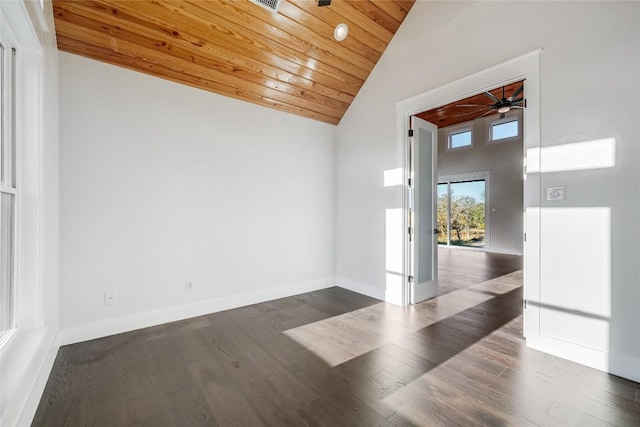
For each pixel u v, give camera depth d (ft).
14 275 5.57
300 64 10.44
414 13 10.49
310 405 5.36
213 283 10.25
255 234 11.30
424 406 5.27
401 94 10.96
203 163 9.99
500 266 18.79
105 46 7.82
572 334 6.80
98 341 7.91
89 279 8.00
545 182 7.19
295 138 12.49
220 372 6.45
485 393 5.62
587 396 5.51
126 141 8.54
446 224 29.04
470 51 8.86
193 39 8.42
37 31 5.41
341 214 13.66
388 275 11.49
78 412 5.16
